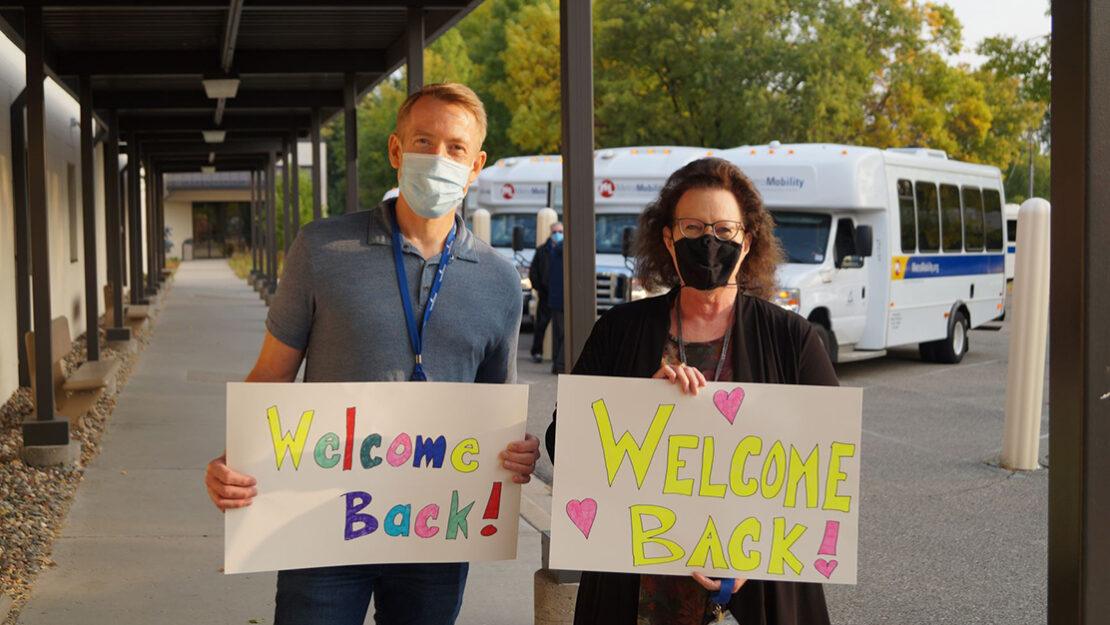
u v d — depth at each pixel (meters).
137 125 19.70
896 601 5.96
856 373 16.00
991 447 10.37
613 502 2.84
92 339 12.34
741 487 2.84
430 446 3.04
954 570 6.53
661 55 39.59
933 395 13.72
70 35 11.32
